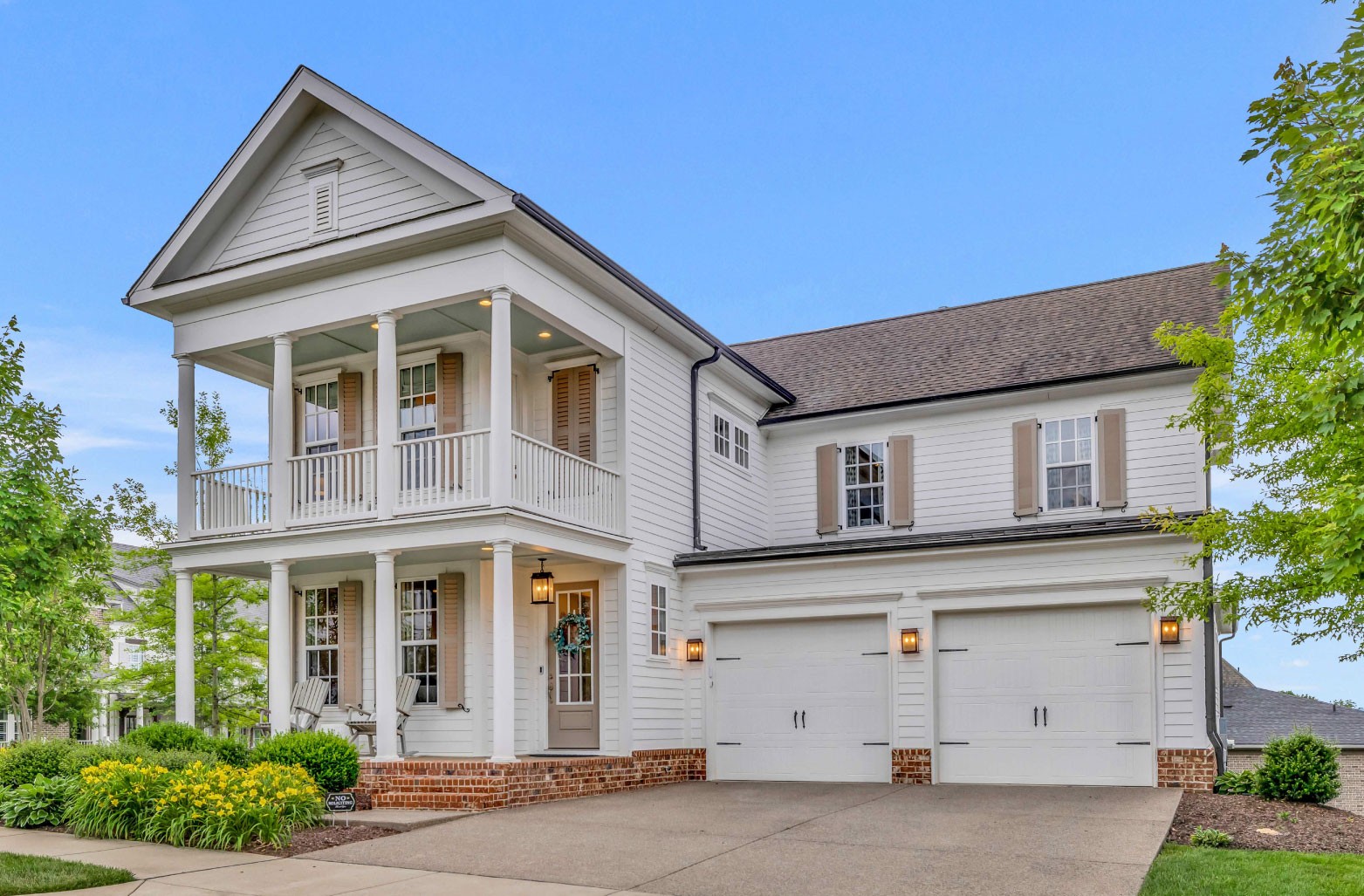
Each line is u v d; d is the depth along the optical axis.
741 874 8.44
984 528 17.95
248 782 10.46
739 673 16.33
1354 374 6.48
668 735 15.84
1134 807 11.60
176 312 15.45
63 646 25.53
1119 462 16.95
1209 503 16.36
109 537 17.36
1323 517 9.52
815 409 19.53
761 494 19.70
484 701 14.90
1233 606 11.63
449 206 13.49
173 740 13.30
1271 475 11.45
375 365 16.44
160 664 22.59
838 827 10.55
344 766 12.52
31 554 14.85
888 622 15.35
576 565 15.57
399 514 13.51
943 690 15.00
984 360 19.22
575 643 15.24
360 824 10.99
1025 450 17.70
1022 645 14.64
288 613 14.31
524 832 10.45
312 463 15.38
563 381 15.93
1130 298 19.80
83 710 29.05
